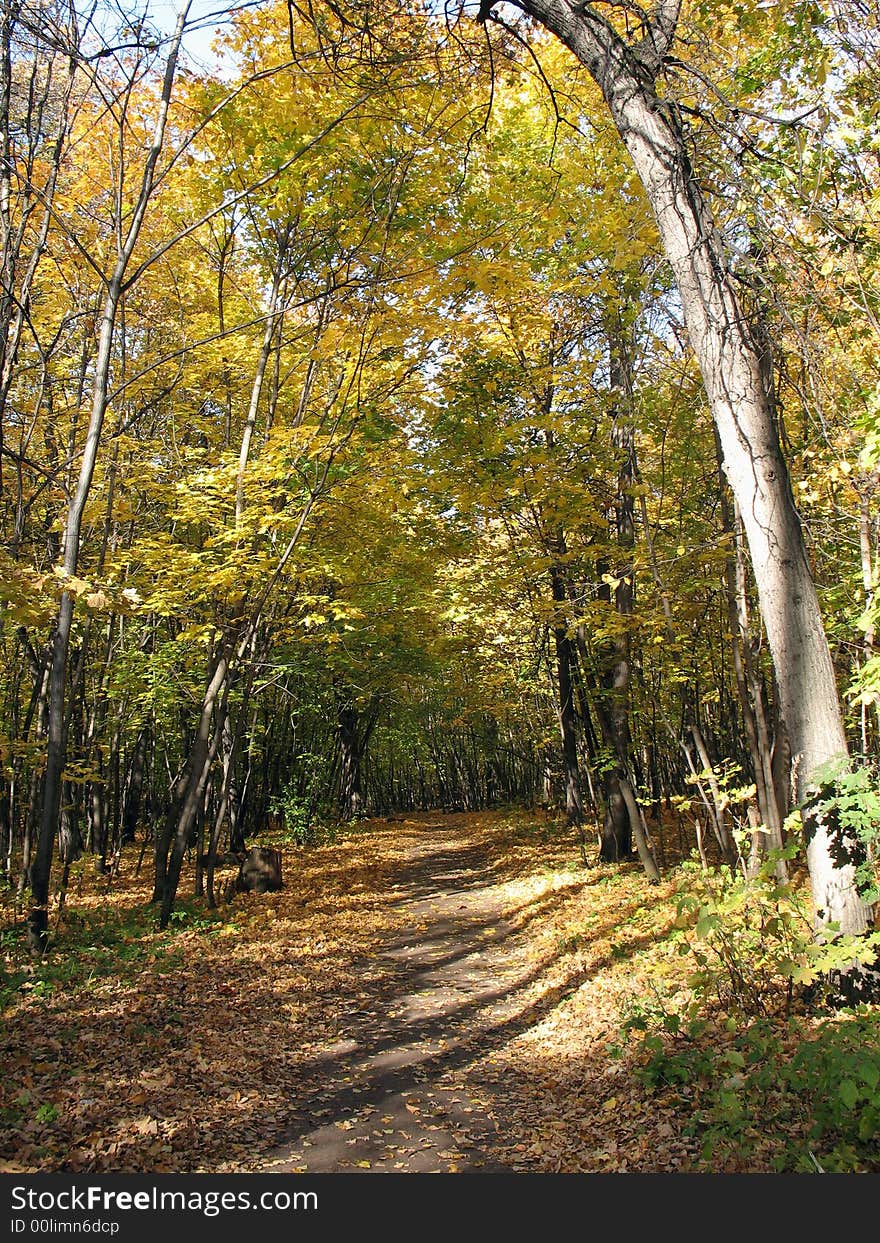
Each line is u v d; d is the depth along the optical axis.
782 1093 4.01
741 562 9.56
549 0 5.74
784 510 5.19
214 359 11.69
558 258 10.36
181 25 8.21
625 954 7.71
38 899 8.43
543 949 9.12
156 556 10.95
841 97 5.97
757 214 4.97
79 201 10.70
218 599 11.63
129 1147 4.30
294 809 19.50
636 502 12.07
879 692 4.94
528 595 13.88
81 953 8.52
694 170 5.18
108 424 12.14
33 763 10.67
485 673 23.11
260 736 19.16
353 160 10.25
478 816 30.14
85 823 18.42
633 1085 4.86
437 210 10.63
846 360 6.08
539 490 10.84
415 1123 4.94
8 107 8.35
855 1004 4.76
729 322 5.12
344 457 12.12
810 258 5.36
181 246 12.39
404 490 11.81
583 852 13.54
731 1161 3.69
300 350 12.14
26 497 12.55
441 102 9.63
